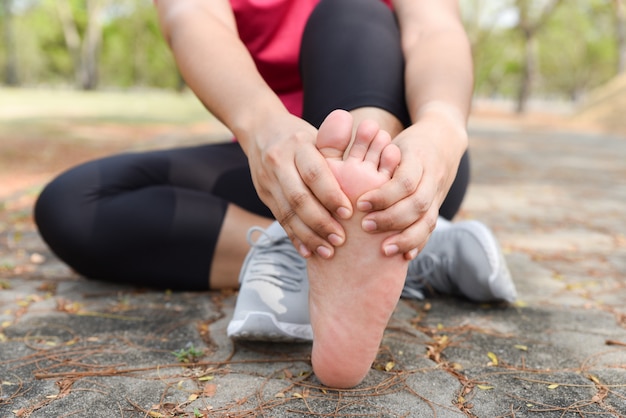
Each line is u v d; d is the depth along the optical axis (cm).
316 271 96
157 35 3566
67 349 125
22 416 97
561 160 653
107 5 3094
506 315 151
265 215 162
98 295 164
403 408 100
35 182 420
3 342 129
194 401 102
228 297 162
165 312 150
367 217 89
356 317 96
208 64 117
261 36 157
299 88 163
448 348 127
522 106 2402
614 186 457
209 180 161
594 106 1567
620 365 119
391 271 93
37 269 192
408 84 119
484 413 99
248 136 103
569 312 154
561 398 104
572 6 2823
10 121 951
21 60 4103
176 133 830
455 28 131
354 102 114
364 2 132
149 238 155
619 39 2050
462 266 151
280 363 118
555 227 287
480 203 359
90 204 156
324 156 90
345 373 101
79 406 100
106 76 4594
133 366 117
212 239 157
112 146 661
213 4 133
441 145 96
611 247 242
